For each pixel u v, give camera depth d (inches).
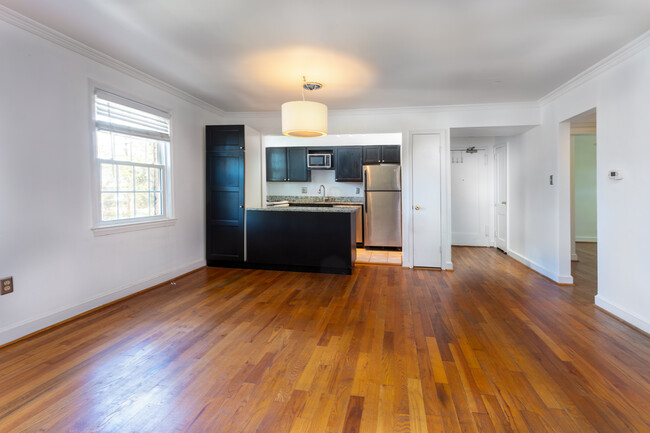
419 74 133.0
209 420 63.7
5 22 90.7
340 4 83.7
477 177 258.4
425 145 185.9
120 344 94.5
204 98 171.0
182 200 167.6
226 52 113.4
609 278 119.6
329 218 176.9
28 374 78.7
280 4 83.7
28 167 97.9
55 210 105.8
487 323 110.2
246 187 185.5
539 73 131.8
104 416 64.4
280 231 181.9
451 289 149.1
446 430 60.9
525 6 84.4
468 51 111.9
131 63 124.2
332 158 273.4
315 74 133.6
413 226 189.3
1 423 62.1
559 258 157.0
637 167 105.3
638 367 82.1
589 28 96.1
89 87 116.2
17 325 95.8
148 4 84.1
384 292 144.6
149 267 147.5
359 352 90.4
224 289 148.3
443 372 80.4
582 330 104.2
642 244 103.6
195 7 85.4
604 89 121.3
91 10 87.5
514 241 216.2
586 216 275.3
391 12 87.4
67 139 109.2
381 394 71.9
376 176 250.5
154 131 147.7
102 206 126.3
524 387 74.1
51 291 105.3
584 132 202.1
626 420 63.2
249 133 189.2
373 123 189.8
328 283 159.0
